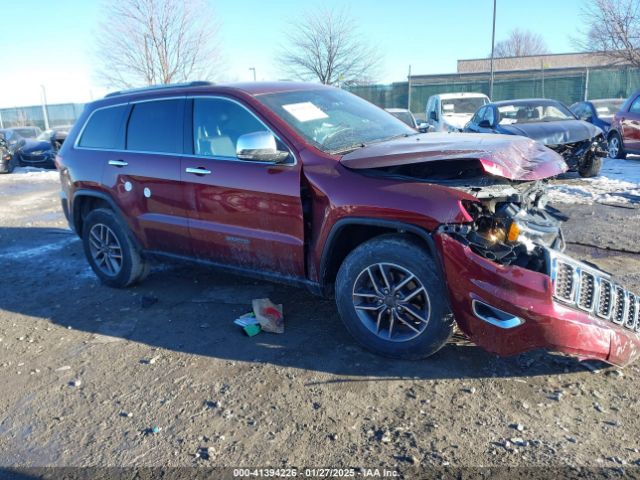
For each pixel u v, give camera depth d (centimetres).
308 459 283
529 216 360
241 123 438
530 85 3144
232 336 427
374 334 377
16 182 1471
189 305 496
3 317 500
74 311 504
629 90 3019
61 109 3731
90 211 570
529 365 359
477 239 334
